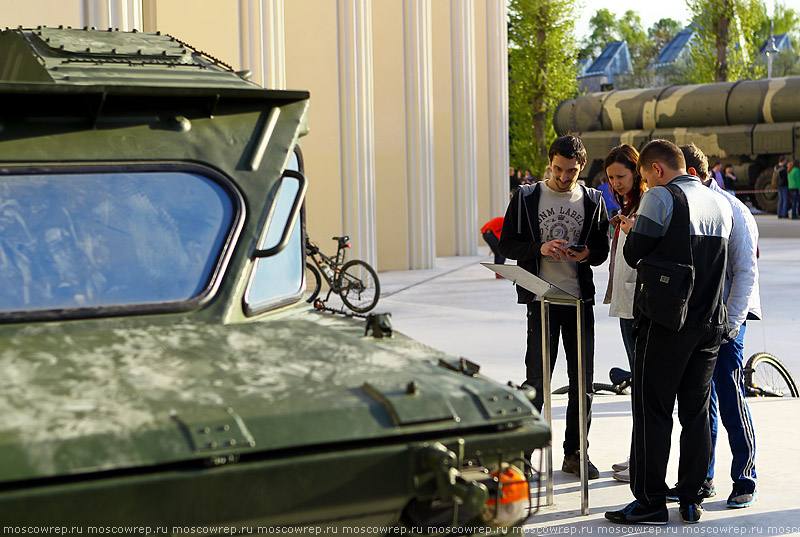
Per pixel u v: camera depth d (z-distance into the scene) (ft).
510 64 137.69
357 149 50.60
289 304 11.14
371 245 51.60
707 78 142.41
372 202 51.62
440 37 71.46
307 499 7.18
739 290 16.39
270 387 7.66
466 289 50.24
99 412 7.00
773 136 95.61
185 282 9.82
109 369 7.83
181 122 10.74
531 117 137.39
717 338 14.88
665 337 14.65
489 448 7.68
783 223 92.58
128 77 10.92
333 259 45.62
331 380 7.89
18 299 9.18
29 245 9.53
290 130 11.23
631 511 15.39
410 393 7.68
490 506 7.82
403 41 60.95
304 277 11.83
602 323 37.76
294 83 50.16
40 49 11.61
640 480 15.30
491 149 81.97
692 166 17.47
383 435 7.34
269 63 36.32
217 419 7.06
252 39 36.01
